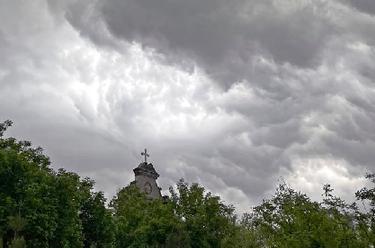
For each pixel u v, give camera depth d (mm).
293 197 36531
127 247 53594
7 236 38906
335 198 33094
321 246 29500
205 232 50188
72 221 42562
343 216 31750
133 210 57125
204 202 52250
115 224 51625
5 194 38156
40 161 44688
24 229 37094
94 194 49469
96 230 48312
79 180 47531
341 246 29531
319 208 33406
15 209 37531
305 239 30094
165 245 50375
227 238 50062
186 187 54062
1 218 36688
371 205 30969
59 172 45219
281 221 34344
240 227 53281
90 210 48562
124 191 63969
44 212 39438
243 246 49375
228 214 53500
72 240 43250
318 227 30484
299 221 31891
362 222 30375
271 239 34500
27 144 45156
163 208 53281
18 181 39438
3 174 38812
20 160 39750
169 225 51094
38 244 38875
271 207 36344
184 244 48844
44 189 40094
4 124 45406
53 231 40219
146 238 51781
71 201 43094
